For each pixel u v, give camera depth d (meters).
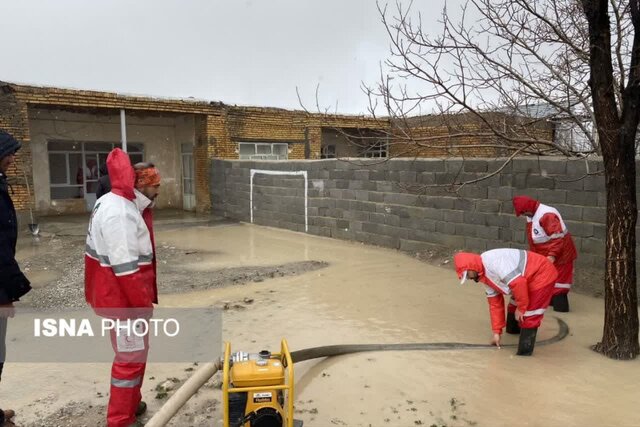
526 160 7.44
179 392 3.14
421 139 6.43
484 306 6.18
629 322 4.47
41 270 8.34
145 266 3.32
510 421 3.44
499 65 6.40
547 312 5.93
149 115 16.62
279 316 5.80
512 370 4.27
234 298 6.57
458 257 4.66
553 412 3.55
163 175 17.59
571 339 5.03
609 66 4.29
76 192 16.25
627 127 4.28
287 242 10.91
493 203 7.96
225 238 11.55
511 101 7.06
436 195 8.83
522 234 7.62
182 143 17.23
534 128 7.52
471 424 3.42
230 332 5.27
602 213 6.63
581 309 6.02
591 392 3.84
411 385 4.01
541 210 5.67
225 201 15.03
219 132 15.97
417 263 8.57
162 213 16.44
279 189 12.59
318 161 11.30
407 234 9.45
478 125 7.34
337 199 10.91
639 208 6.14
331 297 6.58
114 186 3.14
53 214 15.66
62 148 15.84
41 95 12.47
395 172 9.52
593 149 7.01
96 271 3.09
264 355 2.98
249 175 13.73
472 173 8.21
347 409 3.64
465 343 4.91
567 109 6.83
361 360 4.50
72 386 4.06
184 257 9.41
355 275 7.79
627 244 4.41
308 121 18.31
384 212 9.87
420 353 4.66
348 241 10.72
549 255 5.68
